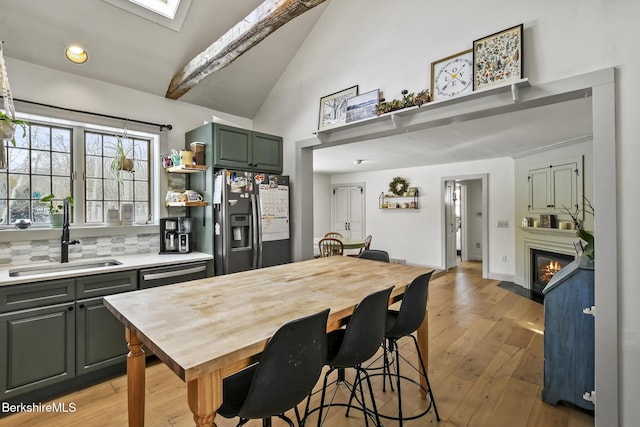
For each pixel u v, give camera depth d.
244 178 3.17
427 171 6.76
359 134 2.93
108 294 2.44
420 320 1.91
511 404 2.13
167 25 2.73
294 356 1.15
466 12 2.32
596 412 1.80
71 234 2.79
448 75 2.38
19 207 2.64
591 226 3.96
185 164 3.00
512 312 4.00
